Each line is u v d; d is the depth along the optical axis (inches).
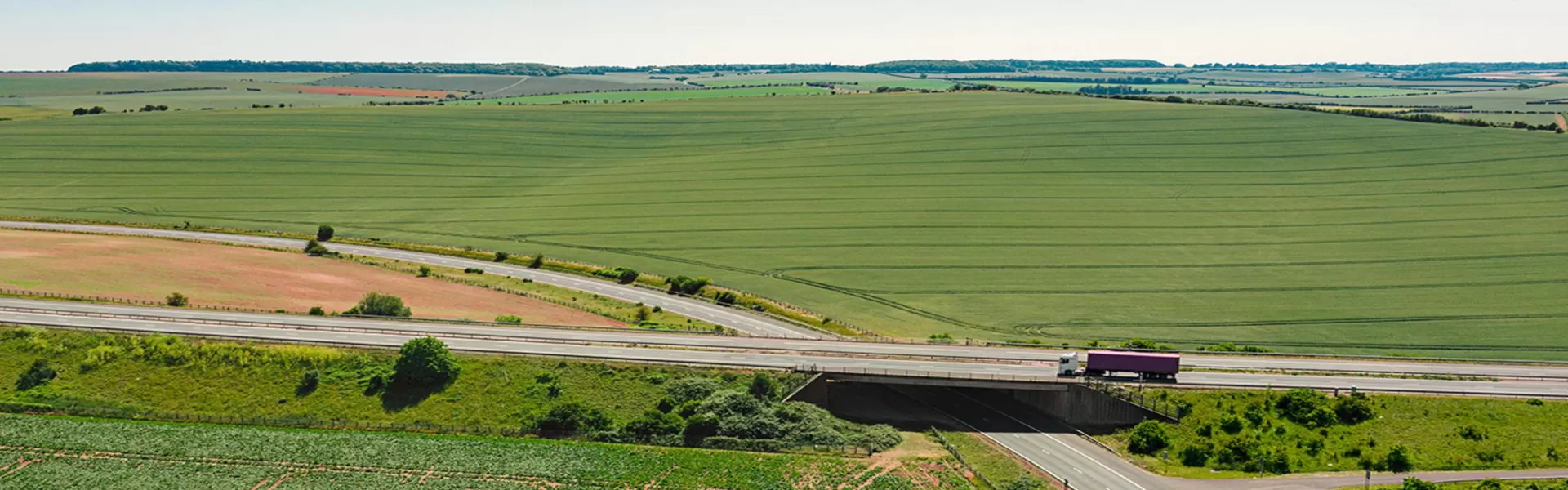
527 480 3454.7
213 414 3941.9
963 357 4525.1
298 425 3887.8
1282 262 6520.7
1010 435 3954.2
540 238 7239.2
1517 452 3617.1
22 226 7160.4
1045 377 4192.9
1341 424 3821.4
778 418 3897.6
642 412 3978.8
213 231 7268.7
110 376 4158.5
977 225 7357.3
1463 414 3858.3
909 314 5634.8
